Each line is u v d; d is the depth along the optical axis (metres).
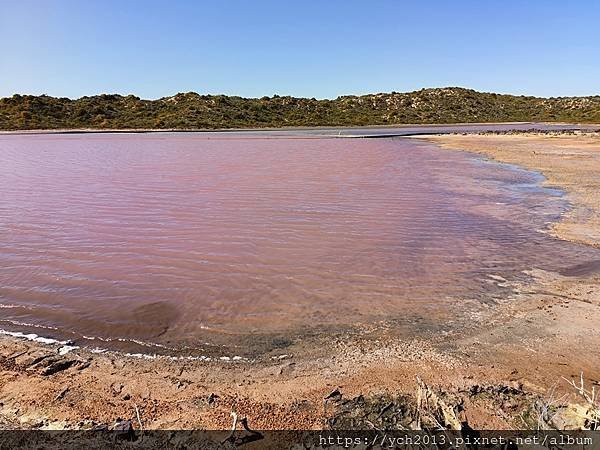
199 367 4.61
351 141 37.81
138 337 5.26
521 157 22.91
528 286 6.55
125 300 6.20
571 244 8.43
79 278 6.95
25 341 5.18
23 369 4.56
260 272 7.17
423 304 6.02
